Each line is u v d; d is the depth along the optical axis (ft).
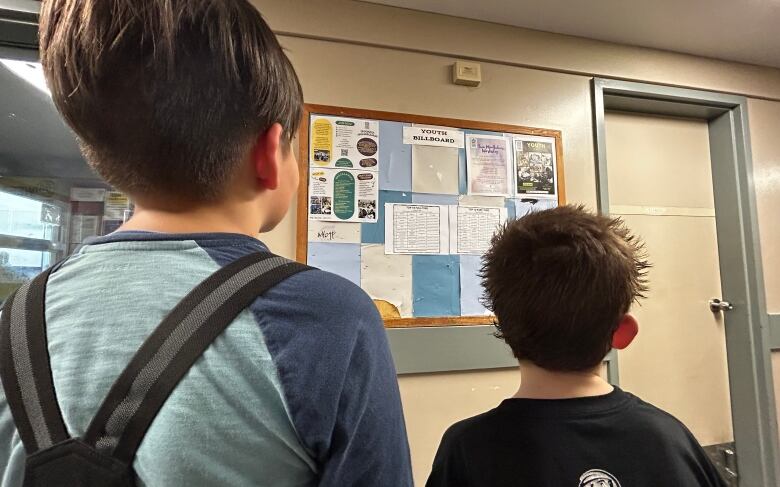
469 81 5.29
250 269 1.27
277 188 1.55
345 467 1.21
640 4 5.16
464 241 5.15
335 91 4.90
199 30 1.31
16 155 4.39
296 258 4.62
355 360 1.27
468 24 5.39
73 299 1.22
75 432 1.08
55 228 4.45
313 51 4.87
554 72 5.73
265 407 1.14
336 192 4.80
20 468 1.10
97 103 1.28
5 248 4.30
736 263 6.43
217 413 1.10
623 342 2.29
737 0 5.11
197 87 1.30
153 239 1.30
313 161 4.76
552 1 5.10
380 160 4.97
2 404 1.14
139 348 1.13
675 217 6.59
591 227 2.34
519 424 2.08
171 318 1.16
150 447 1.07
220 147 1.36
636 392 6.11
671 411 6.21
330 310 1.28
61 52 1.30
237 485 1.11
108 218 4.52
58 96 1.33
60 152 4.47
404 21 5.16
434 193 5.11
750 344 6.22
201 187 1.37
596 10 5.28
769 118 6.64
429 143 5.15
